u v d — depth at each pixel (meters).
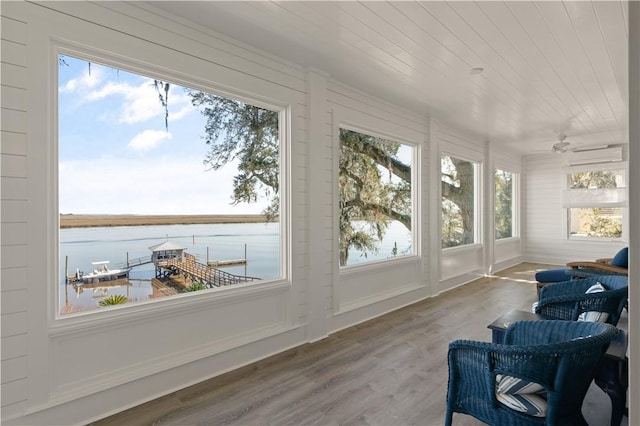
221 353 2.73
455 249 5.68
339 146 3.80
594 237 7.26
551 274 4.56
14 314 1.87
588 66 3.17
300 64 3.26
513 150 7.38
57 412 2.00
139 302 2.37
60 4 2.01
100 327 2.17
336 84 3.62
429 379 2.62
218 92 2.76
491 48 2.83
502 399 1.58
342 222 3.87
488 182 6.55
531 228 8.07
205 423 2.11
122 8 2.24
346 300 3.85
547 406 1.50
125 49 2.25
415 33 2.61
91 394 2.12
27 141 1.91
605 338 1.50
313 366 2.83
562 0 2.17
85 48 2.11
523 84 3.62
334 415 2.18
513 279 6.25
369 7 2.29
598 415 2.16
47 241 1.98
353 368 2.80
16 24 1.88
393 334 3.55
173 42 2.46
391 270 4.45
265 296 3.06
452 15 2.36
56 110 2.04
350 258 3.96
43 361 1.96
